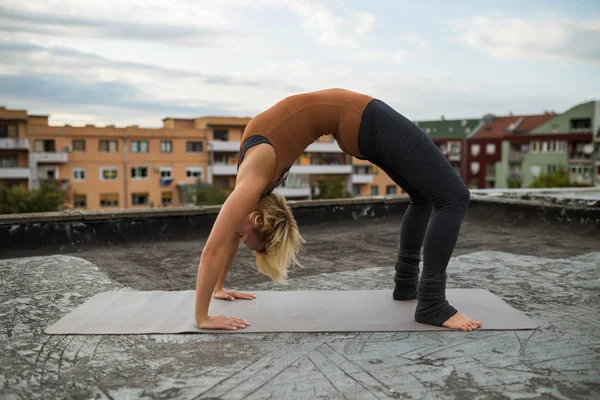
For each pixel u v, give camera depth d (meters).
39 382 1.88
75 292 3.22
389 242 5.34
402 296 2.96
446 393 1.77
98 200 44.75
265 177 2.43
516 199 6.71
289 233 2.57
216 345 2.26
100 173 44.62
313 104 2.54
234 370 1.98
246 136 2.52
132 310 2.79
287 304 2.90
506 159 59.12
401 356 2.12
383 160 2.59
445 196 2.52
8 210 35.47
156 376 1.93
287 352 2.17
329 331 2.44
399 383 1.85
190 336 2.38
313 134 2.57
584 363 2.04
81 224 5.05
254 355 2.14
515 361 2.06
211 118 48.50
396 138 2.49
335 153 55.50
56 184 40.75
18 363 2.06
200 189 44.84
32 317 2.69
